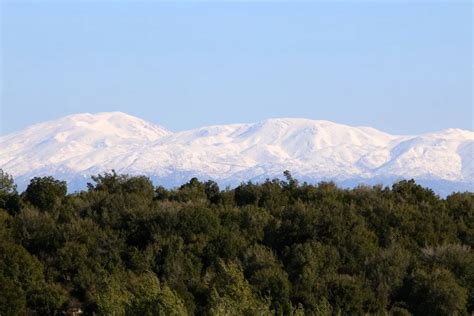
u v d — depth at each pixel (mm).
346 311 134500
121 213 172500
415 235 162875
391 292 143625
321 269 147875
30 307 147875
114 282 131625
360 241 156125
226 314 111625
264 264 148625
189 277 149125
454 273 148250
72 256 156750
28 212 169750
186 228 163000
